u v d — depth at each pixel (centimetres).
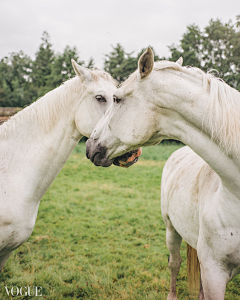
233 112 111
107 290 254
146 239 373
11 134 182
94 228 407
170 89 115
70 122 191
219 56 2078
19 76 3841
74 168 909
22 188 175
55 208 497
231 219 124
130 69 2512
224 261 130
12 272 281
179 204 175
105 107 185
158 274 283
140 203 532
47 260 311
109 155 136
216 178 141
